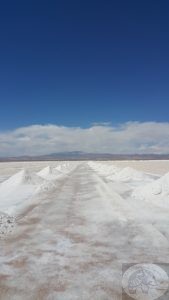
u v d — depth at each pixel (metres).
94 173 42.84
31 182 27.39
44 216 12.59
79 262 7.09
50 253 7.80
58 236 9.46
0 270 6.69
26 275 6.39
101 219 11.83
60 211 13.69
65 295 5.47
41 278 6.22
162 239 8.94
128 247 8.20
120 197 17.25
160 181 17.08
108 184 25.61
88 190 21.38
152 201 15.52
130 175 32.03
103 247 8.23
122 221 11.38
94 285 5.86
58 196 18.66
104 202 15.89
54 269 6.70
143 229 10.17
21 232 10.04
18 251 8.01
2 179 34.69
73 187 23.69
